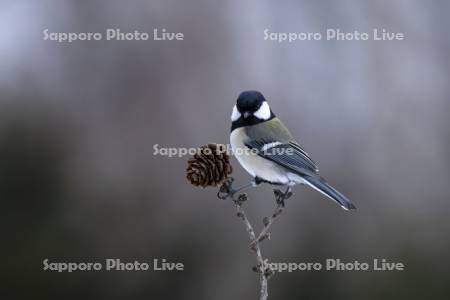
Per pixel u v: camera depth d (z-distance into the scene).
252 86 12.88
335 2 13.48
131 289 12.09
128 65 13.17
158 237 12.19
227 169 6.54
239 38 13.34
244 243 11.89
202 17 13.37
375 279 11.98
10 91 13.09
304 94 12.90
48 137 12.85
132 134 12.85
